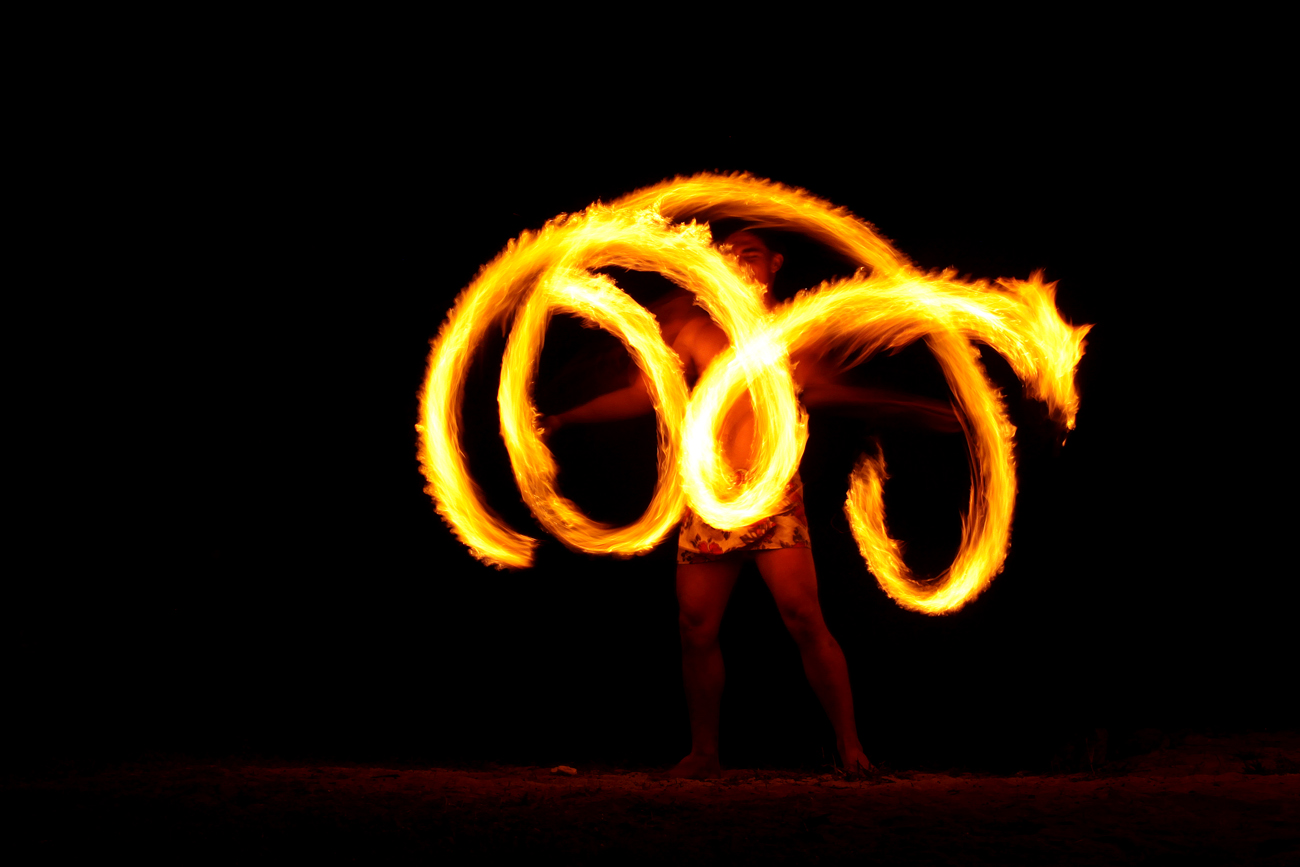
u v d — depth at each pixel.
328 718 7.95
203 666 8.02
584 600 9.23
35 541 8.29
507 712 8.47
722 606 5.39
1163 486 8.70
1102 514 8.73
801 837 3.43
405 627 8.88
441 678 8.70
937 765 7.30
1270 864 3.00
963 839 3.38
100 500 8.58
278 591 8.73
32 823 3.60
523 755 7.38
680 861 3.18
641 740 8.08
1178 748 5.86
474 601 9.09
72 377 8.67
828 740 8.16
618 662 9.09
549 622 9.16
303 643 8.58
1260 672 8.25
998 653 8.77
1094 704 8.20
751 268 5.79
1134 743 6.33
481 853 3.25
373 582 8.95
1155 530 8.72
